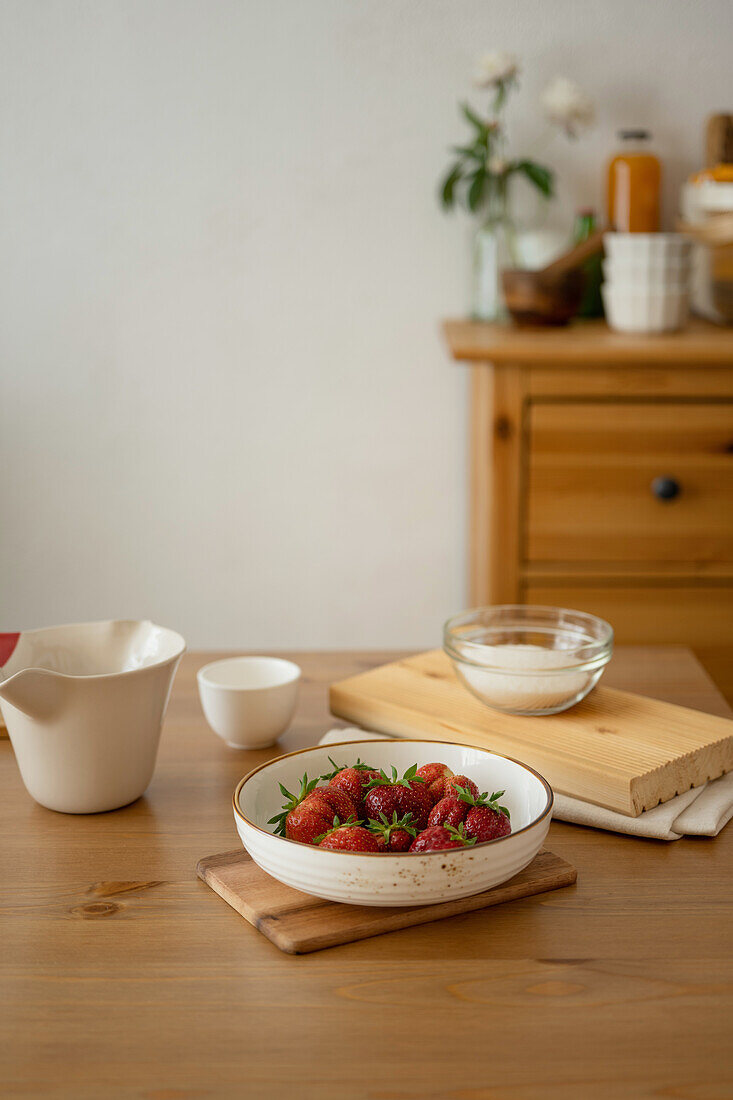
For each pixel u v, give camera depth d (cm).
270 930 74
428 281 223
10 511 233
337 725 113
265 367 227
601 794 91
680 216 212
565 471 182
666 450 180
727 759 98
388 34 213
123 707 91
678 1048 63
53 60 213
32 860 86
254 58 214
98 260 222
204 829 91
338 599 237
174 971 71
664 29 212
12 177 219
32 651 102
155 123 217
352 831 74
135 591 237
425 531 234
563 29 212
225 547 235
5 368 227
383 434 230
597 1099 59
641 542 184
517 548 185
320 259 222
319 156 218
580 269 193
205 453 231
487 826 76
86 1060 62
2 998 68
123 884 82
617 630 187
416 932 75
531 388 178
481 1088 60
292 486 232
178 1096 59
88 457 231
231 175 219
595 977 70
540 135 216
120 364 227
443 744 90
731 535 184
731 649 188
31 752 92
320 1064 62
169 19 212
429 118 216
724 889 81
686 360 173
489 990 69
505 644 115
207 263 222
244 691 104
